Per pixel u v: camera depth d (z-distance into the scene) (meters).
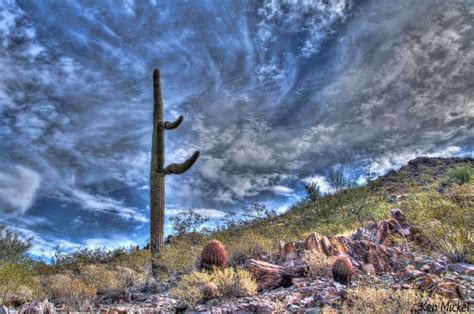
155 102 13.27
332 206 17.53
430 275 6.24
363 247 8.05
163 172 12.59
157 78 13.37
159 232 12.20
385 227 9.25
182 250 10.80
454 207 8.26
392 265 7.64
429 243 8.41
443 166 24.77
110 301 7.72
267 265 7.64
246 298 6.43
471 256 6.87
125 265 13.00
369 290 5.02
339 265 6.77
